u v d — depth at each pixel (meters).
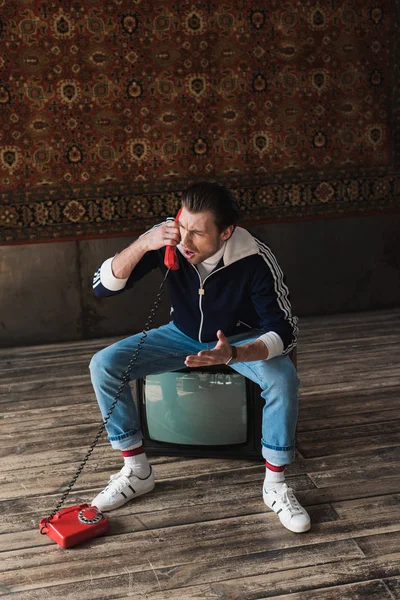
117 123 4.07
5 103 3.91
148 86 4.06
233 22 4.08
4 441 2.87
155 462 2.66
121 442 2.33
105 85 4.00
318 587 1.90
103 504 2.30
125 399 2.31
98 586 1.93
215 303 2.25
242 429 2.57
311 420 2.99
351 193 4.48
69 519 2.19
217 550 2.08
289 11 4.14
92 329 4.34
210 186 2.03
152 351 2.36
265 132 4.27
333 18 4.20
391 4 4.26
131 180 4.16
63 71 3.94
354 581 1.92
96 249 4.21
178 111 4.12
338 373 3.54
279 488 2.27
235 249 2.15
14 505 2.37
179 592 1.89
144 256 2.31
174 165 4.20
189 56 4.07
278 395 2.18
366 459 2.63
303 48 4.20
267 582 1.92
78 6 3.88
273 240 4.44
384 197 4.54
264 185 4.33
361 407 3.11
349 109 4.35
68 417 3.09
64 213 4.12
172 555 2.06
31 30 3.86
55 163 4.04
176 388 2.54
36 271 4.17
